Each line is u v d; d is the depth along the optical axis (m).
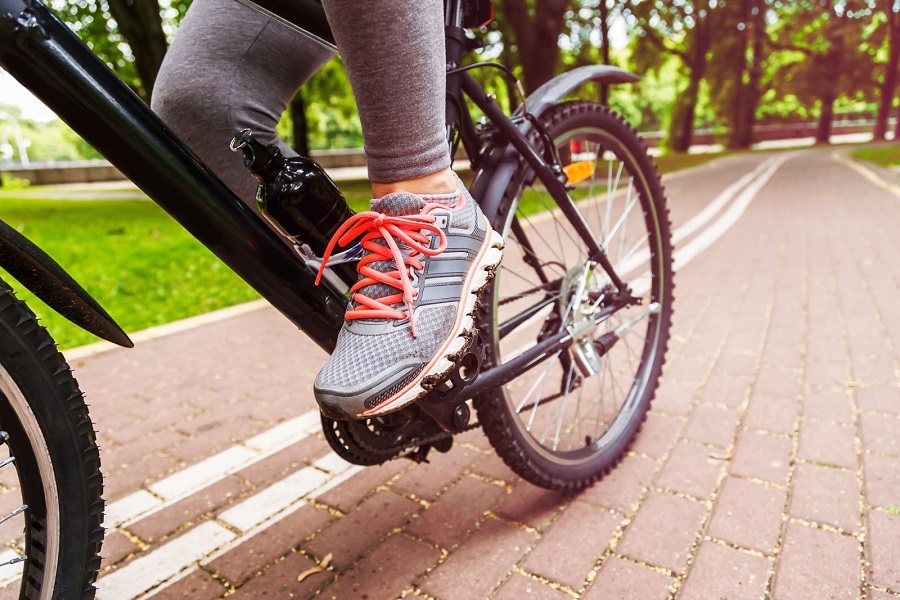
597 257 1.71
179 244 6.74
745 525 1.60
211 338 3.49
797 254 4.80
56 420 0.94
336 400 1.00
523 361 1.47
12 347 0.87
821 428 2.07
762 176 12.72
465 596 1.42
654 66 30.23
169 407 2.59
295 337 3.45
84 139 0.95
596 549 1.54
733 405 2.29
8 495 1.91
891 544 1.48
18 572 1.61
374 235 1.03
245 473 2.04
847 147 27.08
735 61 33.12
